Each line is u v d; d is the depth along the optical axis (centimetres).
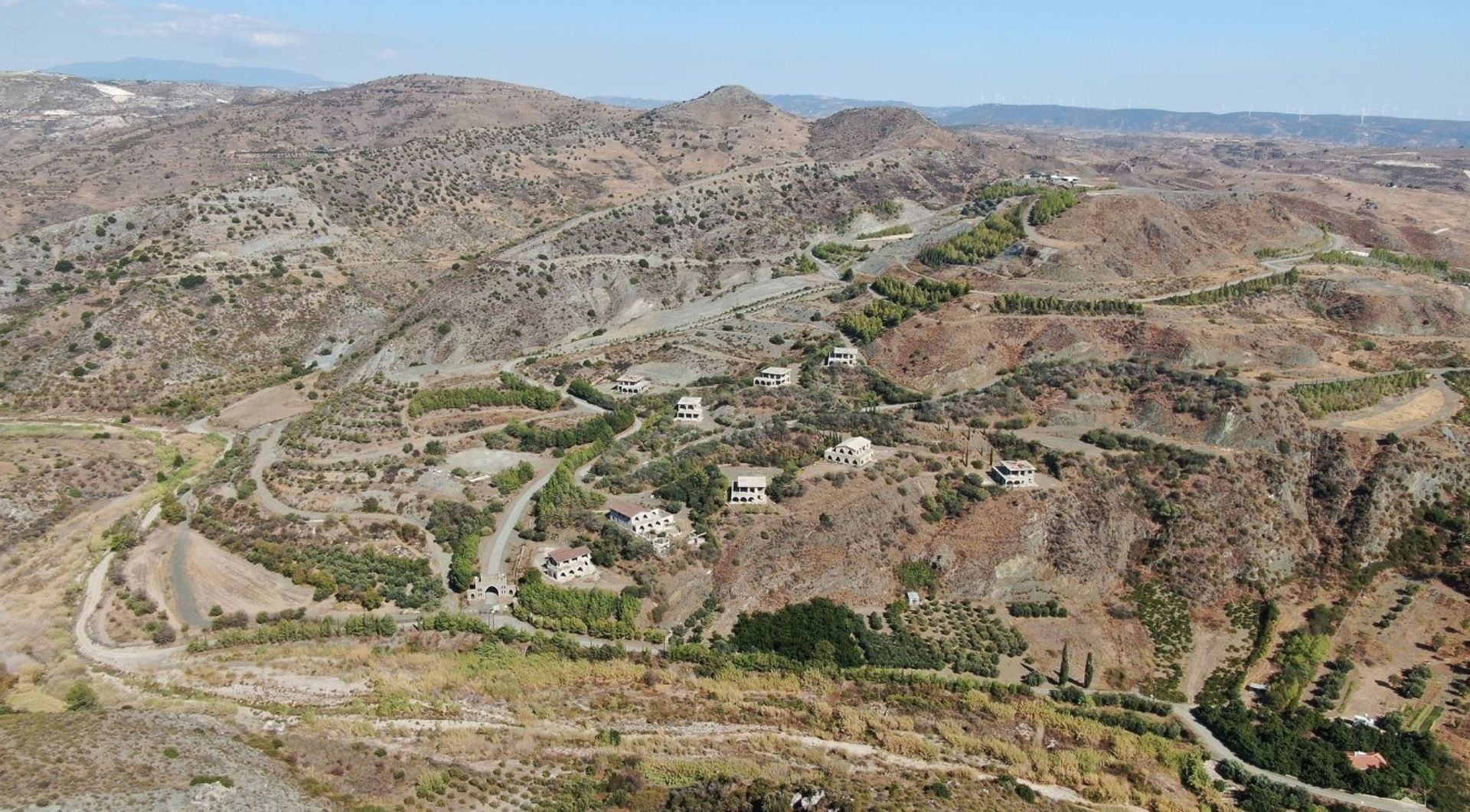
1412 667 11581
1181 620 12488
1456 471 14038
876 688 11031
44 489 15288
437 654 11200
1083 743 10194
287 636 11538
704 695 10669
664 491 13688
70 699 10175
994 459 14612
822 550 12712
